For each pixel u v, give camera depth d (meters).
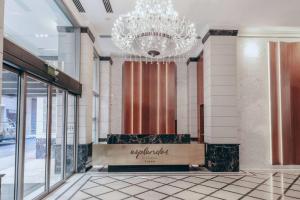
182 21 6.38
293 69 8.20
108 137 7.42
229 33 7.83
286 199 4.78
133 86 11.99
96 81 11.18
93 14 7.06
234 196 4.95
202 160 7.49
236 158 7.51
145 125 11.86
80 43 7.50
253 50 8.16
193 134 11.20
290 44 8.26
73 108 7.25
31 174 6.68
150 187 5.59
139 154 7.40
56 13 6.45
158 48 6.35
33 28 6.35
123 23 6.84
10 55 3.47
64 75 5.79
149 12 5.86
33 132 8.69
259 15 7.12
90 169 7.71
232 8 6.71
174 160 7.44
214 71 7.73
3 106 4.42
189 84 11.52
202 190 5.36
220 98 7.68
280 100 8.12
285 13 7.01
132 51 7.37
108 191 5.26
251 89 8.09
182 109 12.00
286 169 7.76
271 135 8.00
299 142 8.03
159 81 12.06
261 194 5.09
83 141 7.35
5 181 5.61
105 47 10.43
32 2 5.45
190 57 11.49
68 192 5.18
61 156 6.22
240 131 7.98
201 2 6.37
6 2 5.01
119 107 11.91
